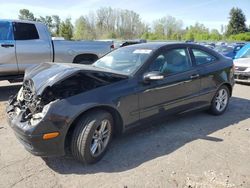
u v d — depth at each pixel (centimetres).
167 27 7294
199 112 589
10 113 379
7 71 727
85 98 348
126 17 6881
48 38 785
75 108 336
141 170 349
